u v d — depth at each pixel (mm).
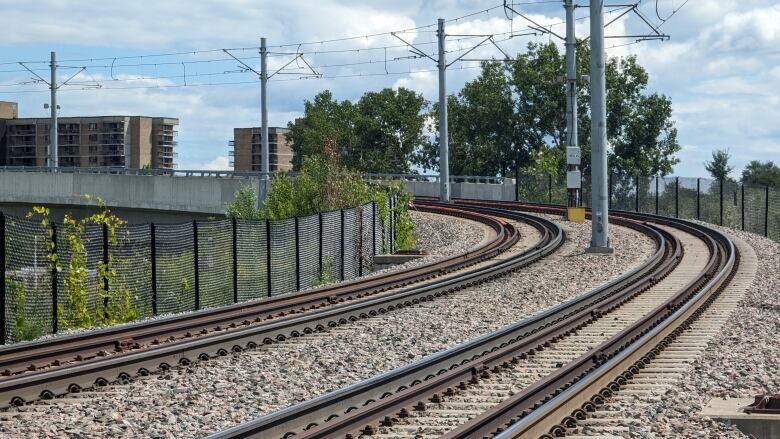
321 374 16484
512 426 10891
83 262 25141
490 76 118188
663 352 17719
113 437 12195
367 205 41688
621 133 108938
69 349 17656
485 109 117125
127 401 14188
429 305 25344
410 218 49656
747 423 12414
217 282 29688
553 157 72438
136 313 25797
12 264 23547
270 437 11594
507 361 16672
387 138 129625
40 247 24203
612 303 24234
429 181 74125
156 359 16531
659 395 14000
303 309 24719
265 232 32000
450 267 34094
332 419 12117
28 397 14141
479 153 117750
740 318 22047
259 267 31719
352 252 39531
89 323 24984
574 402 12773
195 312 23062
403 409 12820
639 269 31828
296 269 33656
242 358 17672
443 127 62375
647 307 24203
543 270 33781
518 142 116438
